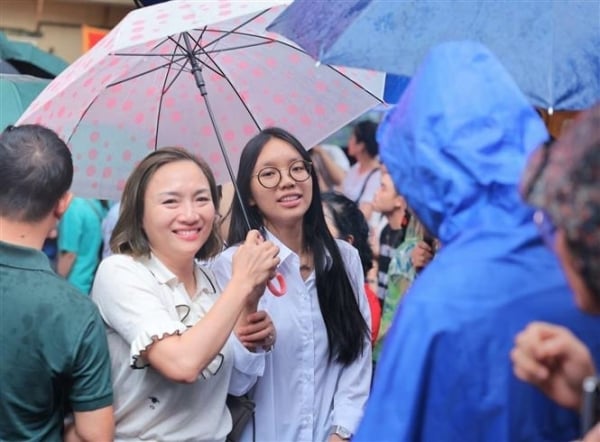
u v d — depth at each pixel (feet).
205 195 11.47
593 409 6.61
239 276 10.95
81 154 13.46
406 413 7.07
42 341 10.26
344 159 25.88
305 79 14.03
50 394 10.39
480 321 6.93
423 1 9.73
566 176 6.12
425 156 7.35
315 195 12.96
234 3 12.09
